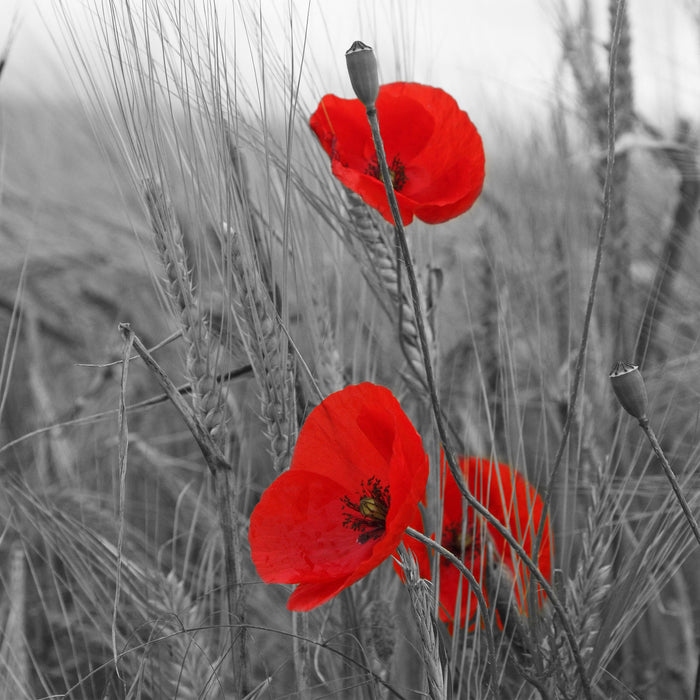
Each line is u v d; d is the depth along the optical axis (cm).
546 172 123
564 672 83
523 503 86
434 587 83
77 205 162
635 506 100
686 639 103
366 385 78
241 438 100
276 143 90
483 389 87
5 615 104
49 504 98
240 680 87
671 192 146
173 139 86
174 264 85
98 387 130
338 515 79
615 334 111
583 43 130
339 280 95
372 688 87
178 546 112
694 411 104
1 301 141
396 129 86
